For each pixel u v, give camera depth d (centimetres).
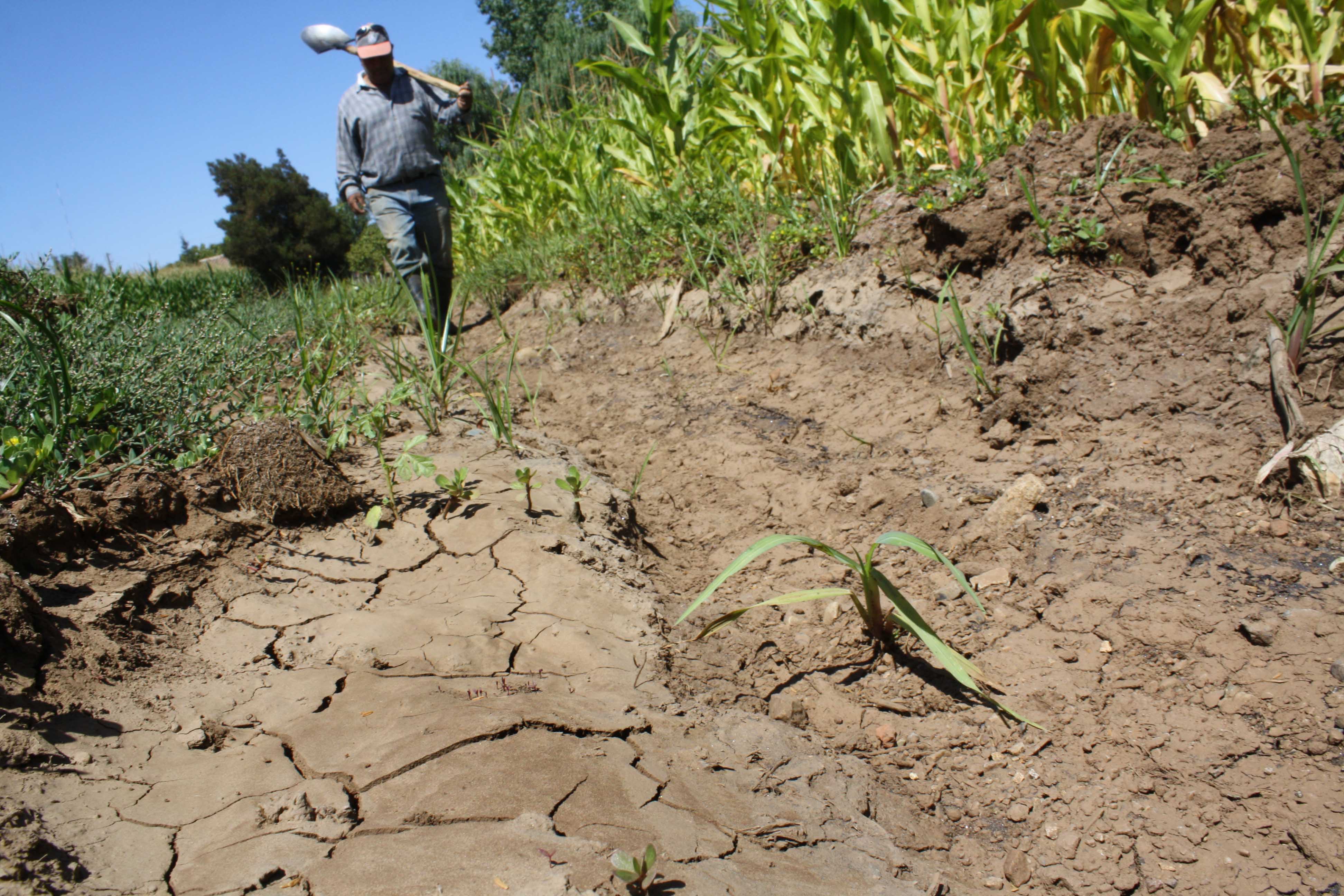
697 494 379
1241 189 336
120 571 249
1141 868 176
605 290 642
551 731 201
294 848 157
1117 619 234
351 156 646
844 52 467
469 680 224
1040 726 214
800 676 251
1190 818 182
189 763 184
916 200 457
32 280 493
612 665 241
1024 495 294
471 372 389
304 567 280
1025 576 267
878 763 217
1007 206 399
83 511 261
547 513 323
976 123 477
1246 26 378
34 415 283
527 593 273
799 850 179
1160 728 202
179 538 277
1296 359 283
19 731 175
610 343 596
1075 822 190
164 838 159
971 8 451
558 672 235
